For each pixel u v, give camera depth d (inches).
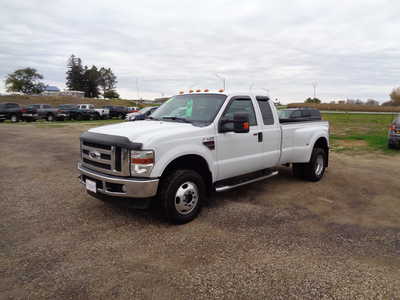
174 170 166.1
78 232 156.6
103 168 161.6
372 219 178.5
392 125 447.5
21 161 348.8
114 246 141.5
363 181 268.1
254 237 152.1
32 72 3848.4
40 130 751.7
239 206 198.1
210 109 188.4
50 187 239.0
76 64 4458.7
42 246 141.0
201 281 114.2
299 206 199.9
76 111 1229.1
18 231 157.2
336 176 287.0
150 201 156.1
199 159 175.5
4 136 608.7
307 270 122.2
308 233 157.6
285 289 109.6
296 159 242.4
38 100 2566.4
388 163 353.1
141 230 159.3
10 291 107.3
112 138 156.5
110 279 115.1
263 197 218.4
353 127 860.6
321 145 275.1
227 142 186.2
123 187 151.9
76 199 209.2
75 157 378.6
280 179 273.9
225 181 197.9
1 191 227.5
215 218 176.7
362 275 119.0
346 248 141.4
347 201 212.1
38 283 112.3
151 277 116.6
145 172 149.9
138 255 133.3
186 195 167.9
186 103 204.1
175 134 159.9
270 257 132.3
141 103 3427.7
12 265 124.5
